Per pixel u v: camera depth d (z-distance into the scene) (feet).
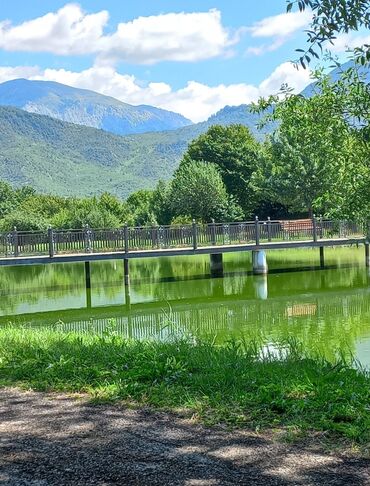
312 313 55.11
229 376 19.77
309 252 119.75
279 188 131.23
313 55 19.65
